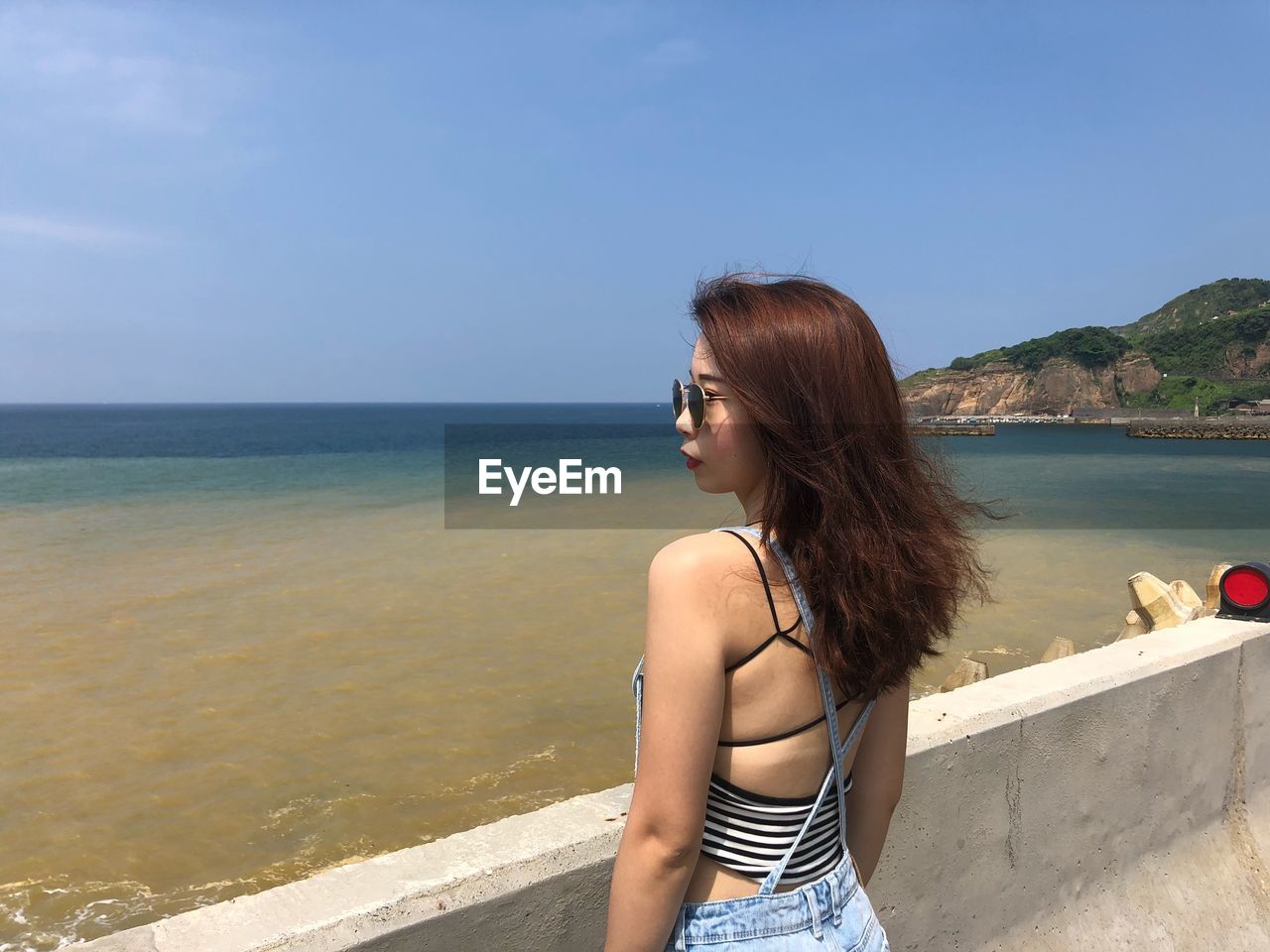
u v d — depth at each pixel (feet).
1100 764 8.09
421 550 49.65
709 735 3.49
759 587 3.64
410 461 137.08
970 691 7.66
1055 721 7.60
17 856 16.76
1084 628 32.45
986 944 7.26
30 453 165.17
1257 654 9.77
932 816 6.71
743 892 3.70
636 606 36.32
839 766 3.93
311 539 53.72
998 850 7.26
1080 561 47.78
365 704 24.75
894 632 3.76
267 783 19.84
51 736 22.41
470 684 26.43
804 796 3.79
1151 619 20.85
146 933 4.05
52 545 51.06
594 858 4.86
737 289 4.04
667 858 3.45
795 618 3.71
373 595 38.17
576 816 5.15
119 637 31.45
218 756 21.27
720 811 3.70
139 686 26.18
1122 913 8.21
